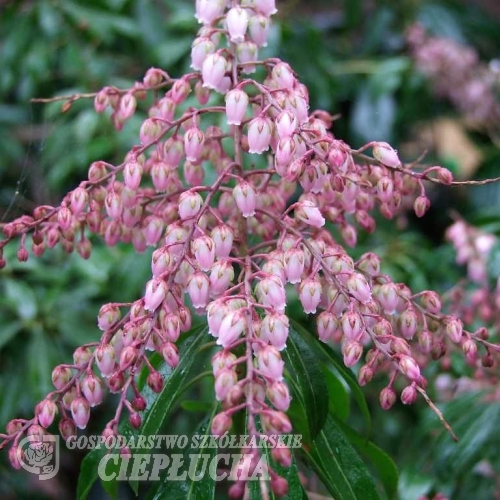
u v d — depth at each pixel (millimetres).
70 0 533
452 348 375
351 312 236
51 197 520
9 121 546
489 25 709
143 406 229
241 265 244
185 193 245
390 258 487
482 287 393
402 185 266
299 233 241
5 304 443
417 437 396
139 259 443
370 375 236
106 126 471
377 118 582
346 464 271
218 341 221
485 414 380
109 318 246
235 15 259
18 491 504
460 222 408
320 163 245
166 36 549
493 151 625
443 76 585
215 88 260
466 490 398
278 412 207
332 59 622
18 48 530
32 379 433
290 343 259
